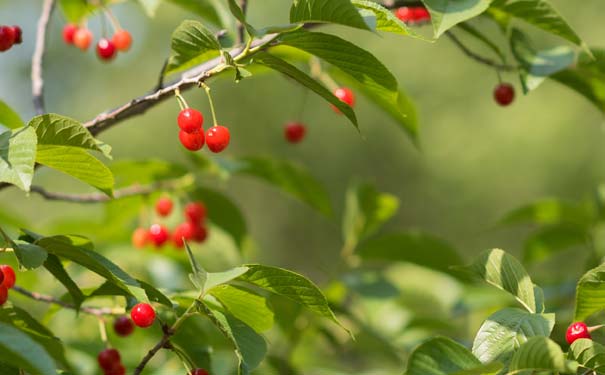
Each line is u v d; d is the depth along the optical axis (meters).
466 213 28.67
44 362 3.83
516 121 27.91
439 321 8.77
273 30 4.60
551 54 6.39
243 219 9.01
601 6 26.09
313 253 30.53
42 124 4.55
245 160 8.81
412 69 28.88
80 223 9.22
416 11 7.35
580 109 27.22
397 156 29.81
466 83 28.58
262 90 30.92
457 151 28.73
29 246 4.59
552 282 8.92
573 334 4.81
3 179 4.09
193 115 4.96
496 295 9.05
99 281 8.52
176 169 8.41
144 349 7.93
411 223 29.39
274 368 7.92
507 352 4.56
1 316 5.07
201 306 4.82
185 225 8.71
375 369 9.05
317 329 8.38
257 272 4.75
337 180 30.25
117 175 8.39
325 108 30.69
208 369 6.03
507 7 6.02
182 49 5.05
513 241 27.86
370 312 9.41
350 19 4.64
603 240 9.65
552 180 27.53
